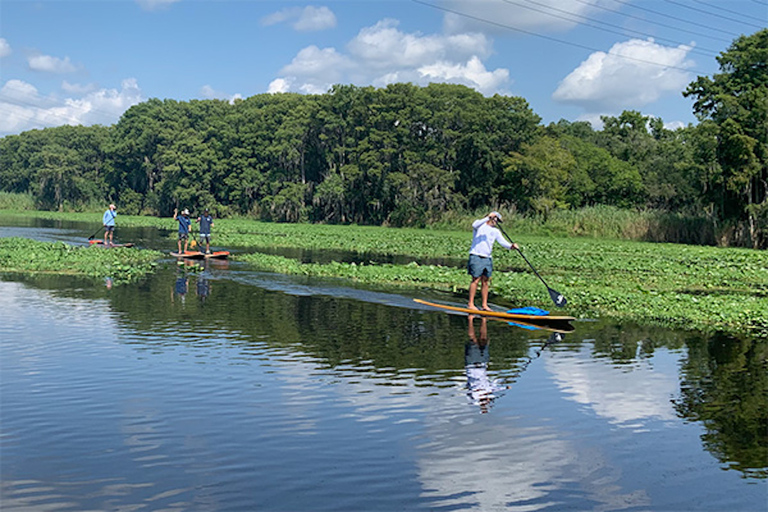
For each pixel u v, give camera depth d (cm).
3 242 3045
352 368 1032
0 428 739
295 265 2603
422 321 1464
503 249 4025
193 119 11306
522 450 712
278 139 9300
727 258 3619
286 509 564
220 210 10125
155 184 10788
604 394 929
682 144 7856
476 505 581
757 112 5278
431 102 8069
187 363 1034
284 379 958
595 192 7662
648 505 591
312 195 9350
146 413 798
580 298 1850
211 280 2106
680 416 838
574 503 591
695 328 1482
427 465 664
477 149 7688
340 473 640
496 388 945
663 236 5966
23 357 1048
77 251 2784
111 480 612
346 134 8969
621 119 9031
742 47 5591
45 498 574
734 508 588
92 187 11706
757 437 766
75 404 826
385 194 8262
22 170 13200
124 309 1509
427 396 896
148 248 3603
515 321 1511
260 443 711
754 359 1166
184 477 623
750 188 5431
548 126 7844
